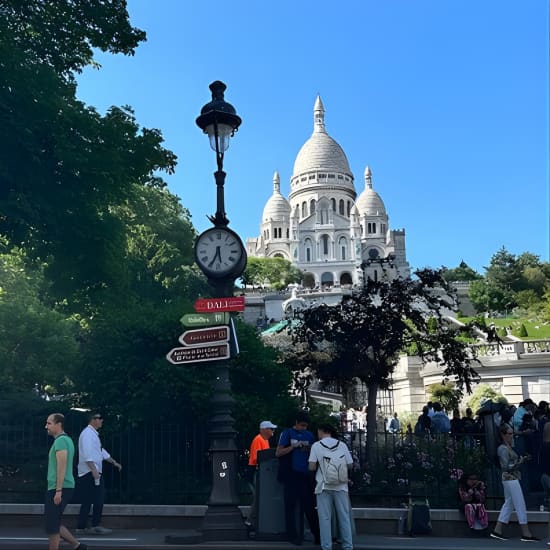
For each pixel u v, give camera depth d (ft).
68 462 32.35
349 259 522.06
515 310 339.98
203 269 39.45
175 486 49.47
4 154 60.08
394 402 141.79
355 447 57.00
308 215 556.92
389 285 69.05
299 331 69.10
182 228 185.47
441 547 37.83
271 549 35.63
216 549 35.29
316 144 582.76
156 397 55.31
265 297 335.47
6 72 59.77
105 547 35.99
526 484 53.16
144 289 143.13
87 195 66.85
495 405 50.19
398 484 50.08
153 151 71.67
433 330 73.10
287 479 37.86
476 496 44.93
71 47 71.56
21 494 49.78
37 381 98.63
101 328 61.77
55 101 63.82
